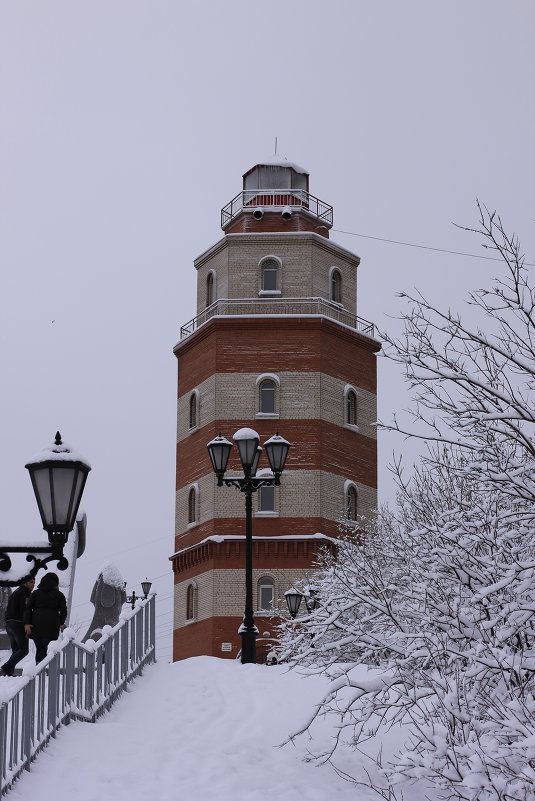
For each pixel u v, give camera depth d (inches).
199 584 3186.5
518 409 737.6
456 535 791.7
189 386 3388.3
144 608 1357.0
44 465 692.1
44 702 880.9
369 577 956.6
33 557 692.1
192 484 3302.2
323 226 3484.3
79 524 1598.2
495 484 768.3
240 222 3454.7
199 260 3499.0
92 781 830.5
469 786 655.1
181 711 1067.9
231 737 969.5
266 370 3245.6
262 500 3198.8
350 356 3336.6
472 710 737.6
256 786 853.2
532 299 748.0
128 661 1205.7
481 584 802.8
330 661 933.2
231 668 1272.1
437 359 759.1
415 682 831.7
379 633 892.6
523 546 775.7
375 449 3353.8
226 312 3321.9
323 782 870.4
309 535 3107.8
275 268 3368.6
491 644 759.1
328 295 3388.3
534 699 725.3
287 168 3582.7
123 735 955.3
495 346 747.4
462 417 761.0
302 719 1024.9
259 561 3115.2
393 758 919.0
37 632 1122.0
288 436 3196.4
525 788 659.4
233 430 3218.5
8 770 770.2
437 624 799.1
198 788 838.5
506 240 744.3
